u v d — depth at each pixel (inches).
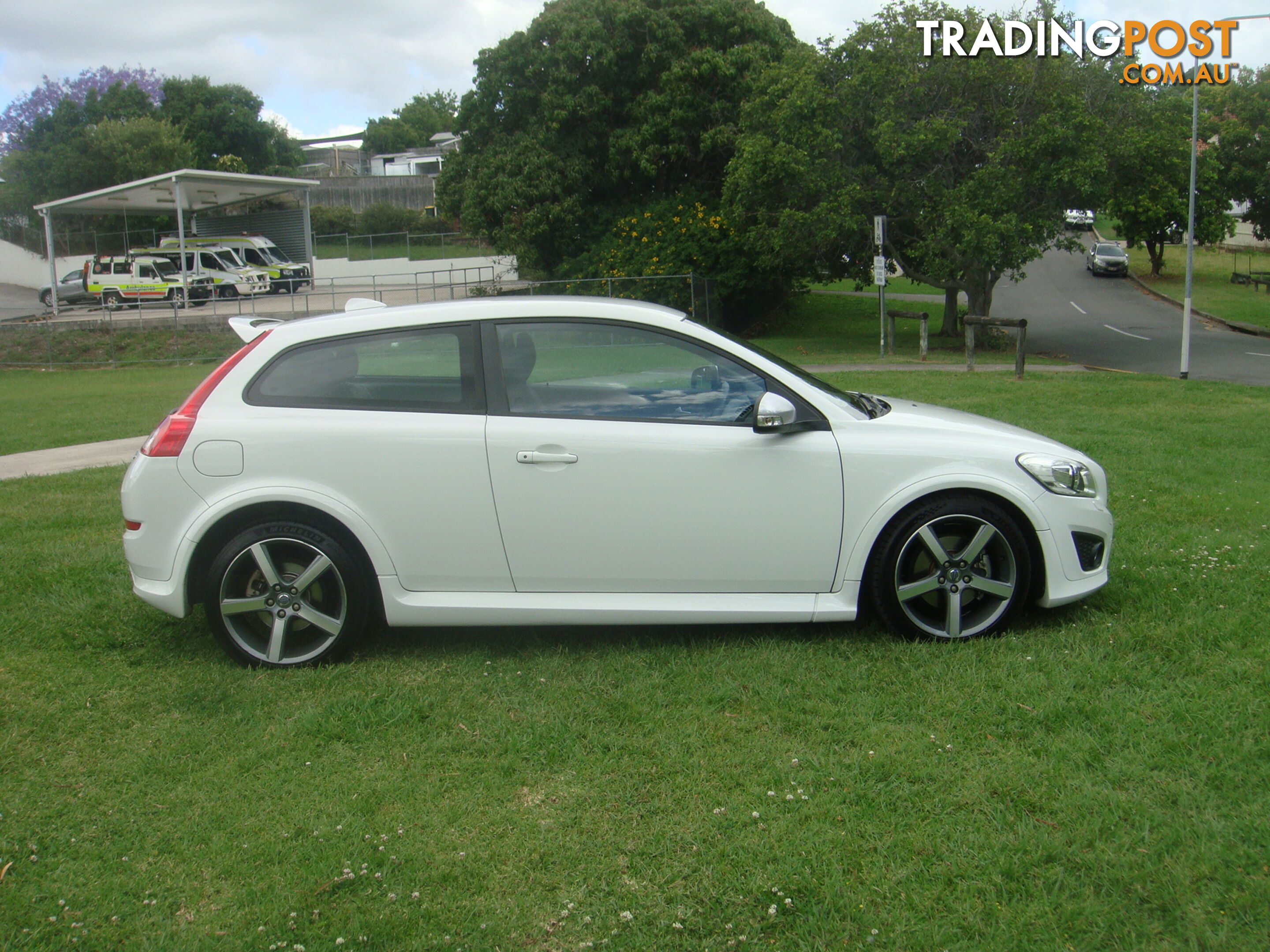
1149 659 159.8
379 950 97.7
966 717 142.0
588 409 165.6
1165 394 541.6
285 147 2800.2
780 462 164.6
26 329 1293.1
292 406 166.1
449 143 3425.2
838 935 97.7
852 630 177.3
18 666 171.3
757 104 1031.6
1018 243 876.0
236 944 98.8
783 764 130.5
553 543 164.9
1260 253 2396.7
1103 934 95.8
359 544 166.7
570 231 1294.3
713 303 1198.3
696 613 167.0
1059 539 170.4
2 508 297.3
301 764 135.2
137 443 444.8
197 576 170.9
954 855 109.5
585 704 150.7
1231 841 109.0
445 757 136.2
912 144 898.1
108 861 113.8
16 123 2373.3
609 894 105.4
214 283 1553.9
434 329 167.6
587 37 1244.5
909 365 784.3
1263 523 247.6
